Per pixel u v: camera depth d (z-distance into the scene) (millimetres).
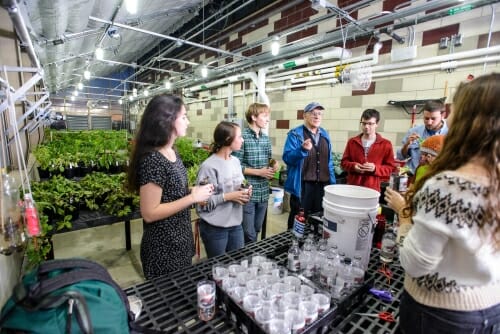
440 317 618
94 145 4594
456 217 538
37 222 1044
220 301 897
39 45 3143
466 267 571
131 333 708
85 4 2299
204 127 7293
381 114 3320
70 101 11195
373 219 1084
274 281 952
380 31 2932
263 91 4391
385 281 1063
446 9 2459
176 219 1248
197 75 5391
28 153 3684
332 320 830
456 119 623
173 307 876
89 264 676
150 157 1132
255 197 2342
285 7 3838
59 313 536
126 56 7773
